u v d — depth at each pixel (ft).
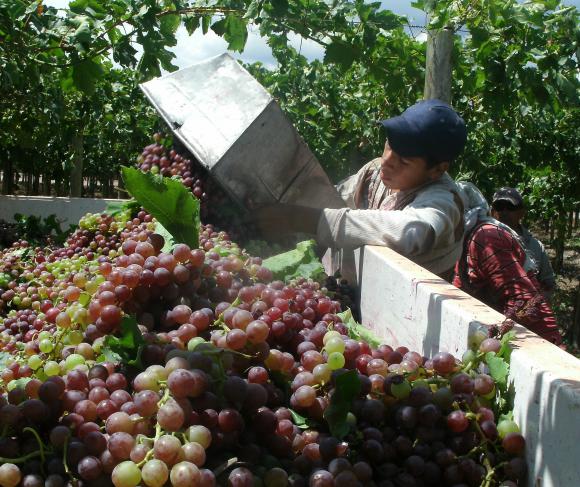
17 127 25.54
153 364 5.74
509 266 10.80
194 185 12.03
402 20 14.67
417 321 7.63
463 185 12.04
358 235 10.07
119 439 4.65
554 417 4.81
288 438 5.64
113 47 14.57
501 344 5.77
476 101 23.70
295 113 26.71
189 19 15.26
